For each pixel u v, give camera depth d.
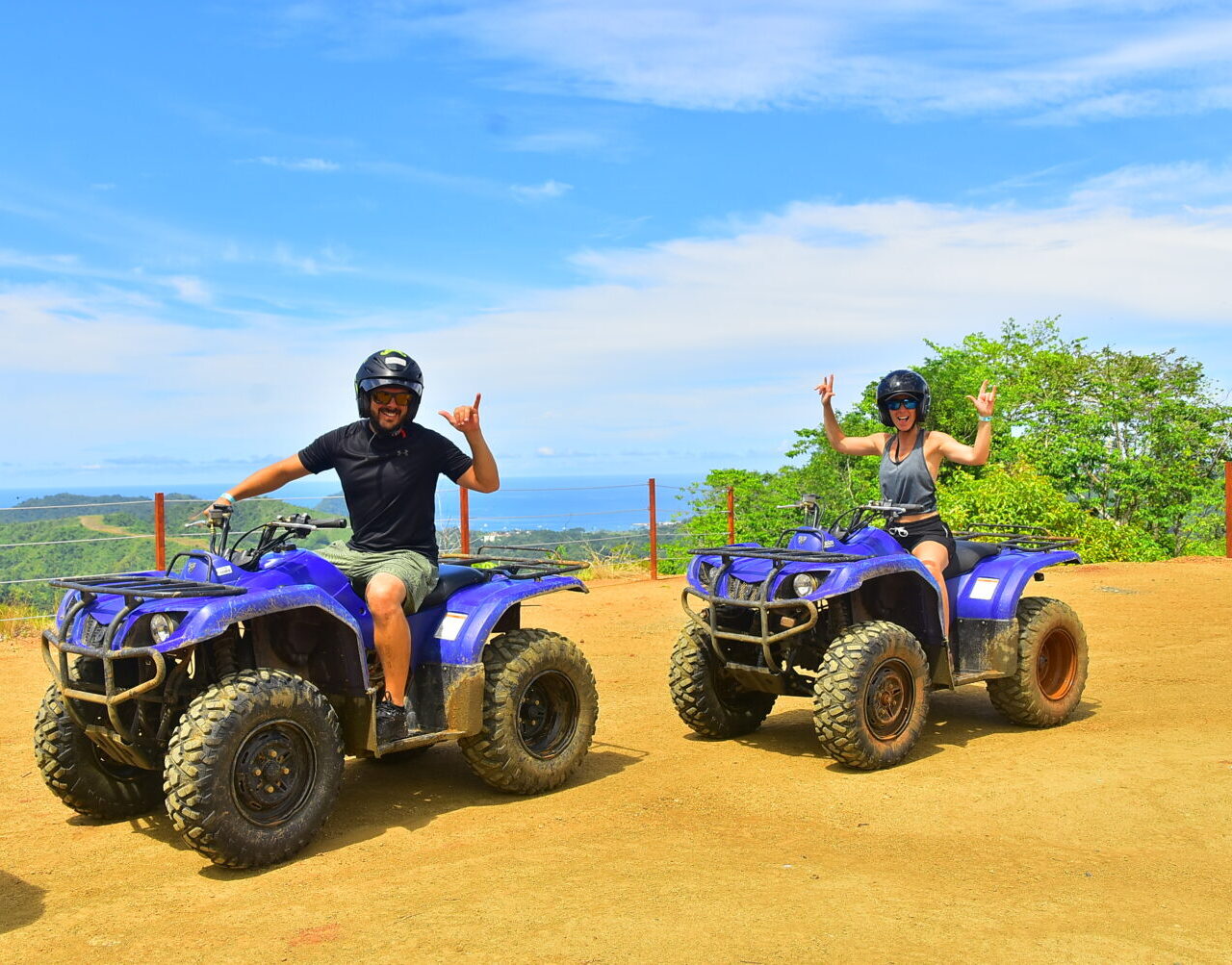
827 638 6.55
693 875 4.37
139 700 4.89
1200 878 4.32
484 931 3.82
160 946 3.86
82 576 5.36
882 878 4.32
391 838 5.02
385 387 5.39
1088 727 7.12
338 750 4.92
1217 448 26.23
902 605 6.74
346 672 5.15
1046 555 7.38
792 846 4.80
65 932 4.02
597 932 3.78
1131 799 5.44
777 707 8.07
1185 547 25.11
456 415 5.47
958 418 26.75
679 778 6.02
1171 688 8.32
